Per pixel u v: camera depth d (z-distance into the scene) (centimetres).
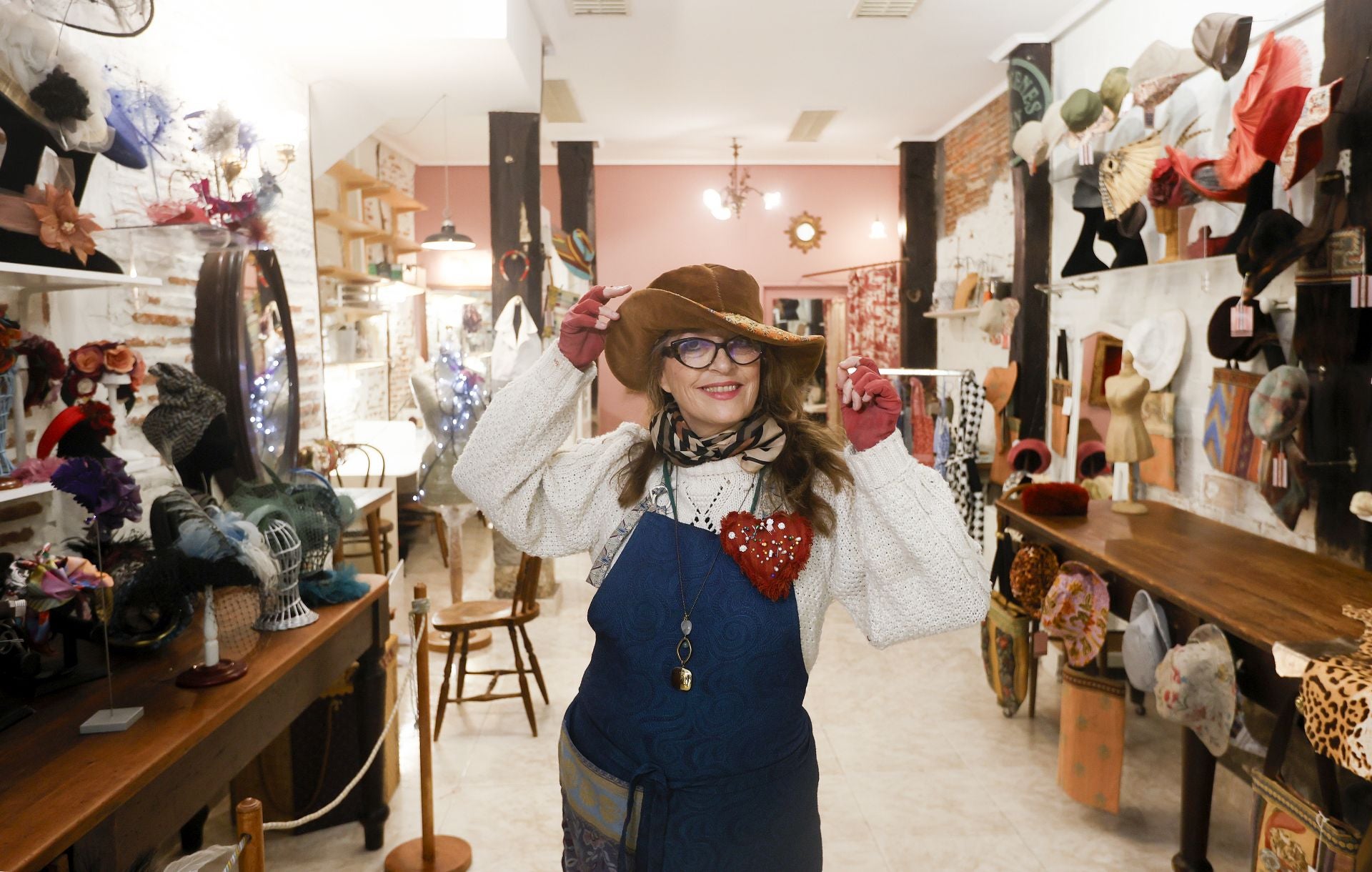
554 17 468
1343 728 163
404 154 820
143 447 263
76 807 130
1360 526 255
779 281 889
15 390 187
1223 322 301
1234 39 287
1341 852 171
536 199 482
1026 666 341
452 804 289
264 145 353
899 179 793
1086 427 439
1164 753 321
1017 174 493
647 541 132
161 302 272
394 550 444
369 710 259
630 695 129
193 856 122
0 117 183
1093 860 253
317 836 267
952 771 308
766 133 755
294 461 322
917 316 776
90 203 240
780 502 132
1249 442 296
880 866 251
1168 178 331
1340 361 257
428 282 864
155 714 164
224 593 199
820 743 331
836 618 493
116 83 252
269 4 347
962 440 484
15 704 165
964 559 123
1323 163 260
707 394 129
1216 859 255
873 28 488
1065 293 472
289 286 374
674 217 883
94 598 176
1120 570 261
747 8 457
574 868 138
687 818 125
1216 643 211
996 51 529
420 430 717
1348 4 253
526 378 134
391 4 352
